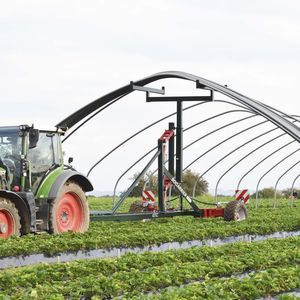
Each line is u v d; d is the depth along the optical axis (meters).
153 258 13.42
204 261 13.48
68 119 23.02
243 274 12.71
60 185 17.59
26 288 10.98
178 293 9.76
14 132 17.17
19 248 14.52
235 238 19.78
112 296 10.48
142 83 23.98
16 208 16.56
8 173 16.95
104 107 23.42
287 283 11.15
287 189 57.53
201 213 24.11
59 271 12.15
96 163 24.73
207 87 22.64
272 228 21.08
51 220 17.41
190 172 45.47
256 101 21.09
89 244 15.90
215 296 9.66
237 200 24.81
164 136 23.38
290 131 19.89
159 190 23.36
